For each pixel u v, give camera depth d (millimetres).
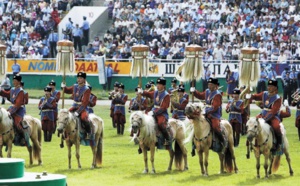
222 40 75688
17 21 85000
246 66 37031
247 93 36594
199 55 38188
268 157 34594
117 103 50750
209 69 71312
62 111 36438
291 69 67000
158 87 36344
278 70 68750
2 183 18922
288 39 74062
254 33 74812
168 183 33469
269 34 74812
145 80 73438
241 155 41688
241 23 77000
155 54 76750
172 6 81688
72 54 40000
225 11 79125
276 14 77375
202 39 76500
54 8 85188
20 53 81312
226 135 35469
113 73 74688
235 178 34594
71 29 81562
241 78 37094
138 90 37281
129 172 36469
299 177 34938
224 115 59812
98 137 38031
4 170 19562
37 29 83625
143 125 35562
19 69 77250
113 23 82875
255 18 76938
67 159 40469
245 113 46375
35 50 81000
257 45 73375
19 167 19781
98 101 70625
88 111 41219
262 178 34562
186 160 36969
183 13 80562
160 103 36125
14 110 37406
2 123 36625
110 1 84688
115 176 35375
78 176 35375
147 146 36125
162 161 39719
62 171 36719
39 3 85875
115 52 78438
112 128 53719
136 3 83562
